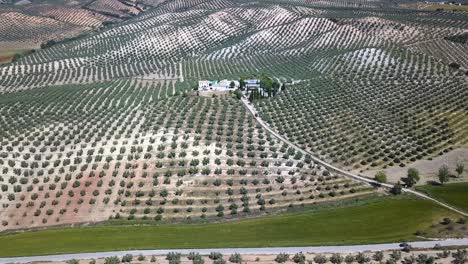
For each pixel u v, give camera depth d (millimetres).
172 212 118875
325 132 161000
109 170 134375
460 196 122875
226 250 96250
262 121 170625
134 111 174500
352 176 134625
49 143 149250
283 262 91250
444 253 93750
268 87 198875
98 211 119750
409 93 194625
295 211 118062
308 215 114938
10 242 105438
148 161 137875
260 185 128500
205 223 113750
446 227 106375
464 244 98375
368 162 143125
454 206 117750
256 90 196625
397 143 154625
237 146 147125
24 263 92688
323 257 91875
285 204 121312
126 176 131250
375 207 117750
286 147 149625
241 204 121438
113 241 102812
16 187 127875
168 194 124938
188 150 143250
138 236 105750
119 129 158625
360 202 121188
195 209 119938
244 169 134750
